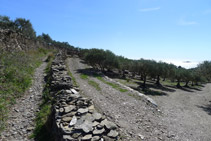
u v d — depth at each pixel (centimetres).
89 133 430
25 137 506
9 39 1845
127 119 763
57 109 562
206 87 4694
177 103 1773
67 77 1102
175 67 3844
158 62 3158
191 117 1166
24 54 1969
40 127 563
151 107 1100
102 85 1513
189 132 795
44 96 871
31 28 5925
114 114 788
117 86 1555
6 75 995
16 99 811
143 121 790
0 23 4778
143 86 2731
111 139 435
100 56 3020
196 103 1984
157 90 2681
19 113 669
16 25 5291
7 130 529
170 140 636
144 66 2794
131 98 1191
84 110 556
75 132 419
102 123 489
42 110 695
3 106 678
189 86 4391
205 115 1348
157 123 814
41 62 2256
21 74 1159
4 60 1221
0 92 784
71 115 516
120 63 3288
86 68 2861
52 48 5488
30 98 861
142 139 581
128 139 549
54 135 486
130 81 3066
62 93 789
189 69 4512
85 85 1401
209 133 844
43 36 8531
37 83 1165
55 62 1748
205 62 2850
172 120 950
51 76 1196
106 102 977
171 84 4269
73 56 5162
